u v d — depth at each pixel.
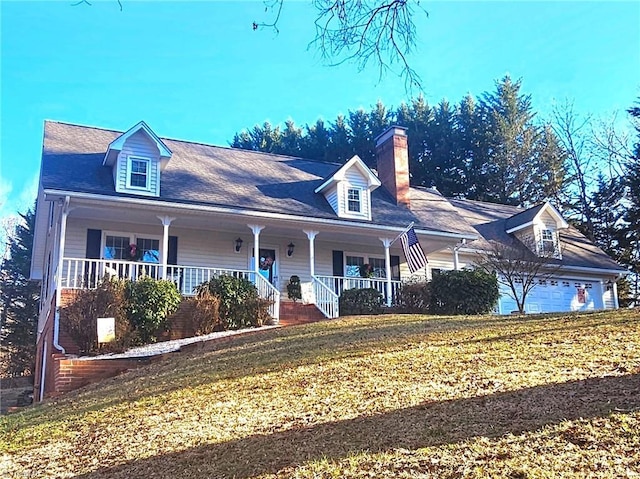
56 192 15.44
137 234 18.34
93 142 19.12
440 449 5.03
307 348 10.41
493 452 4.80
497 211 28.48
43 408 9.52
